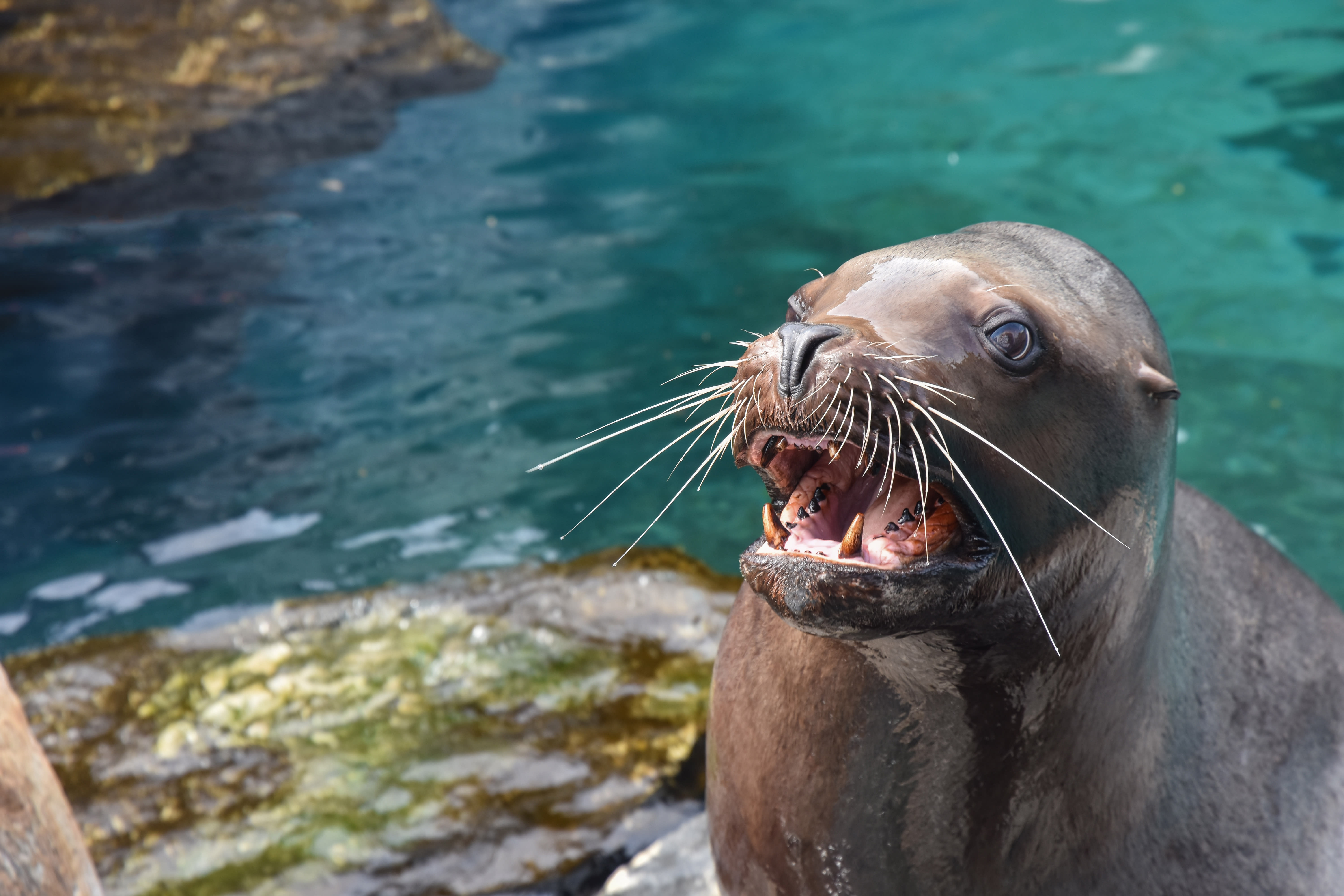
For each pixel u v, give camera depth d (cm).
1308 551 695
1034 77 1347
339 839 496
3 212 1052
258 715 565
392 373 876
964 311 329
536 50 1482
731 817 403
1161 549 369
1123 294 367
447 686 581
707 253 1030
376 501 758
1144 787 379
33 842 359
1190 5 1492
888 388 307
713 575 661
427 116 1288
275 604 648
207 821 506
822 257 1014
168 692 581
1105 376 345
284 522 742
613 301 960
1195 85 1300
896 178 1149
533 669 592
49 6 1286
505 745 545
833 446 311
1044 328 335
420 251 1034
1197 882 383
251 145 1190
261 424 825
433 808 511
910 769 362
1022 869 372
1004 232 376
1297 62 1331
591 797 517
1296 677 424
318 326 930
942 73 1373
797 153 1209
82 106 1189
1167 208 1077
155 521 742
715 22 1556
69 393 852
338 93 1287
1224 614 421
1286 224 1049
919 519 326
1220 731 401
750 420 313
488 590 648
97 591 687
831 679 362
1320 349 884
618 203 1120
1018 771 361
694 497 768
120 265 997
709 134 1258
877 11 1561
